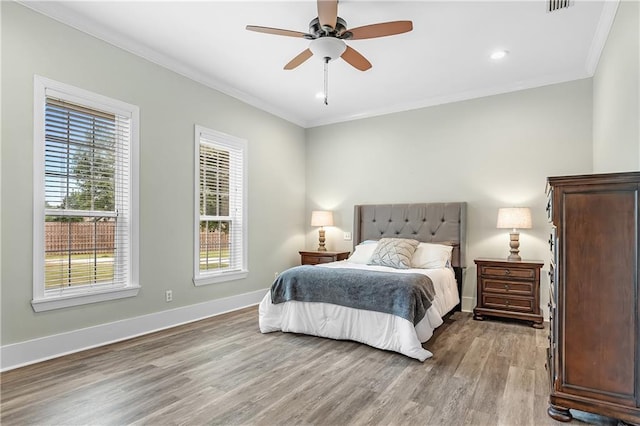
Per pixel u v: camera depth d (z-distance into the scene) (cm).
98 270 320
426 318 316
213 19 298
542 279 411
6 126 261
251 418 197
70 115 300
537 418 197
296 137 579
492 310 399
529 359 285
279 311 359
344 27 267
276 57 367
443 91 457
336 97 480
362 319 316
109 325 323
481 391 229
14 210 265
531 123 422
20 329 267
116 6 280
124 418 196
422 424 191
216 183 441
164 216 372
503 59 365
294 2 273
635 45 225
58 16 286
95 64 313
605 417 194
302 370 262
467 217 459
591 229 190
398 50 346
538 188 417
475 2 269
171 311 379
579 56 357
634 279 181
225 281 446
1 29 258
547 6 274
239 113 468
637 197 181
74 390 229
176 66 381
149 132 358
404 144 509
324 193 580
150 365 271
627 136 245
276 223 534
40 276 277
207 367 267
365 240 518
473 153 457
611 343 185
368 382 242
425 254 421
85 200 310
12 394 223
